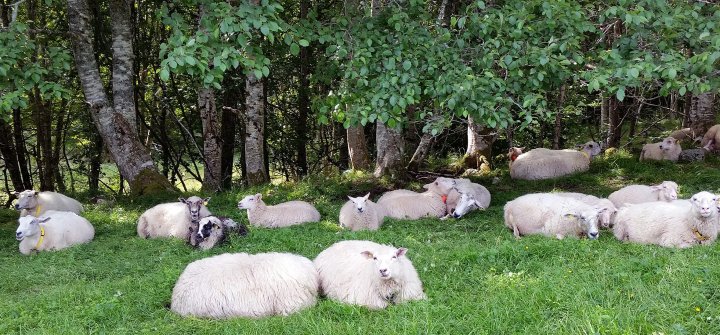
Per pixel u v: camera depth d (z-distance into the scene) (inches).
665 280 240.8
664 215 332.8
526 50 379.9
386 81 378.9
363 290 253.4
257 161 631.8
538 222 370.9
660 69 358.9
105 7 782.5
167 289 278.8
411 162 671.1
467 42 431.8
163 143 907.4
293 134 893.2
